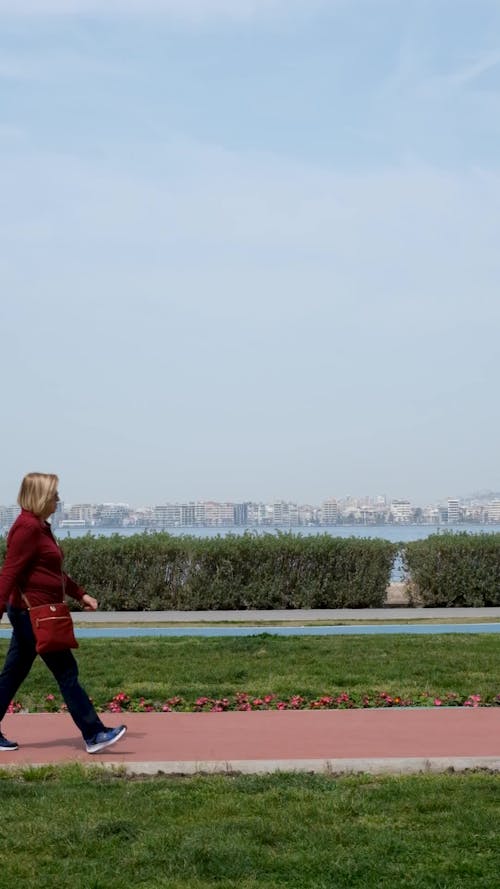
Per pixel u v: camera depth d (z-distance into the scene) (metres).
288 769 8.45
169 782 8.08
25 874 6.07
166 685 12.91
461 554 25.78
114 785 7.98
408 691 12.29
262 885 5.89
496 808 7.28
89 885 5.88
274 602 25.66
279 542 25.59
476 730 9.98
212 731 10.04
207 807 7.33
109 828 6.80
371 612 24.34
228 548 25.50
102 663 14.80
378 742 9.41
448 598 25.78
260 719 10.70
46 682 13.24
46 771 8.38
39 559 8.93
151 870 6.13
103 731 9.12
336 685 12.94
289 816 7.12
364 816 7.18
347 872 6.04
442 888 5.83
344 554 25.70
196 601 25.41
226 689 12.60
